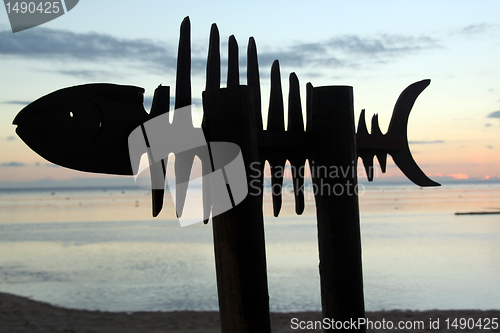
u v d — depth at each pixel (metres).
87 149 1.71
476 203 63.81
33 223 35.97
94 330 7.25
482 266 14.03
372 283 11.55
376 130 2.50
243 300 1.80
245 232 1.82
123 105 1.76
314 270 13.45
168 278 12.74
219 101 1.84
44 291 11.10
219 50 1.89
